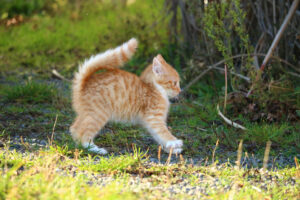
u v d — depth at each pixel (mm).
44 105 8391
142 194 4297
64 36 14375
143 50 11539
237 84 8336
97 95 6078
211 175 5191
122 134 6875
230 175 5188
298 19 9273
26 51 12867
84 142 5980
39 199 3883
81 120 6098
